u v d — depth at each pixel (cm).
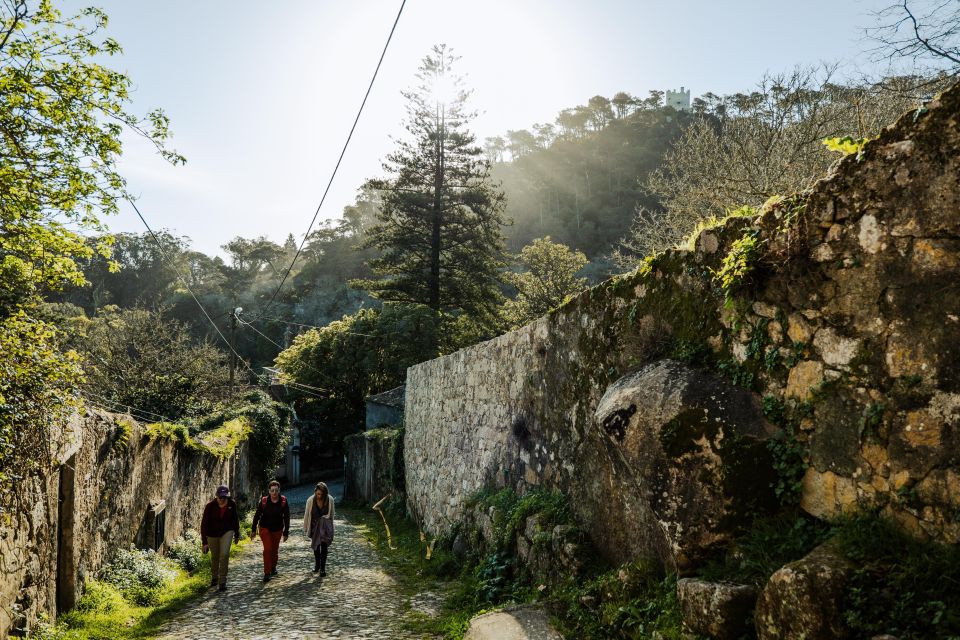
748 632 289
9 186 532
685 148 1602
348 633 551
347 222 9981
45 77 537
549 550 559
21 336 485
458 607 629
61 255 611
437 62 3244
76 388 522
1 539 430
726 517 338
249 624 586
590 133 11469
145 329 2395
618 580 427
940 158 267
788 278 343
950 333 258
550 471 661
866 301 297
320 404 3494
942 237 264
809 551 300
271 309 8412
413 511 1427
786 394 343
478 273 3353
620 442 391
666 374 408
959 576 236
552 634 430
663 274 468
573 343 615
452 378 1122
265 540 805
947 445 255
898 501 272
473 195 3328
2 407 430
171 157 616
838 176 313
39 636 482
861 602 239
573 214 8881
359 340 3322
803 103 1380
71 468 572
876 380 289
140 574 716
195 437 1238
